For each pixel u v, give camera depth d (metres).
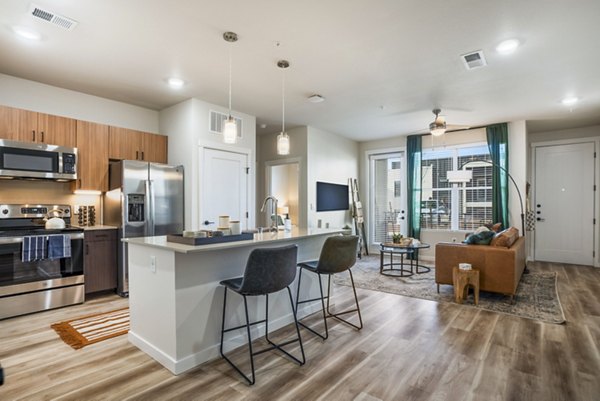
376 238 7.67
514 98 4.55
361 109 5.10
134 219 4.14
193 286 2.40
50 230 3.60
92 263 3.97
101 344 2.71
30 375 2.23
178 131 4.75
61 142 3.89
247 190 5.32
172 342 2.31
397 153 7.33
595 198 6.08
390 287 4.53
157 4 2.39
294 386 2.12
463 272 3.77
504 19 2.60
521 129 5.78
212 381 2.18
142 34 2.83
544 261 6.51
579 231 6.21
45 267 3.54
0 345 2.68
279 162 6.60
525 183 5.75
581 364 2.37
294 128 6.36
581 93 4.34
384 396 2.01
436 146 6.80
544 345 2.68
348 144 7.45
